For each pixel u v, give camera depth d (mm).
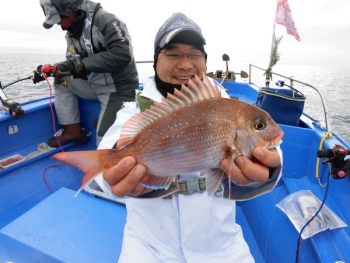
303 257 789
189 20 686
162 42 664
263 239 945
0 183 1310
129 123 530
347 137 3045
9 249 800
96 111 1716
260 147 487
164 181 531
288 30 2057
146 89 734
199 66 698
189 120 501
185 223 617
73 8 1238
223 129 494
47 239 784
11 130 1440
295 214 889
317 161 1005
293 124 1241
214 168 521
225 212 657
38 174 1410
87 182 476
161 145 508
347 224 799
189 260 628
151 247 649
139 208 664
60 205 931
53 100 1659
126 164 475
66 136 1627
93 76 1425
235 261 659
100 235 809
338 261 716
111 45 1293
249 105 503
